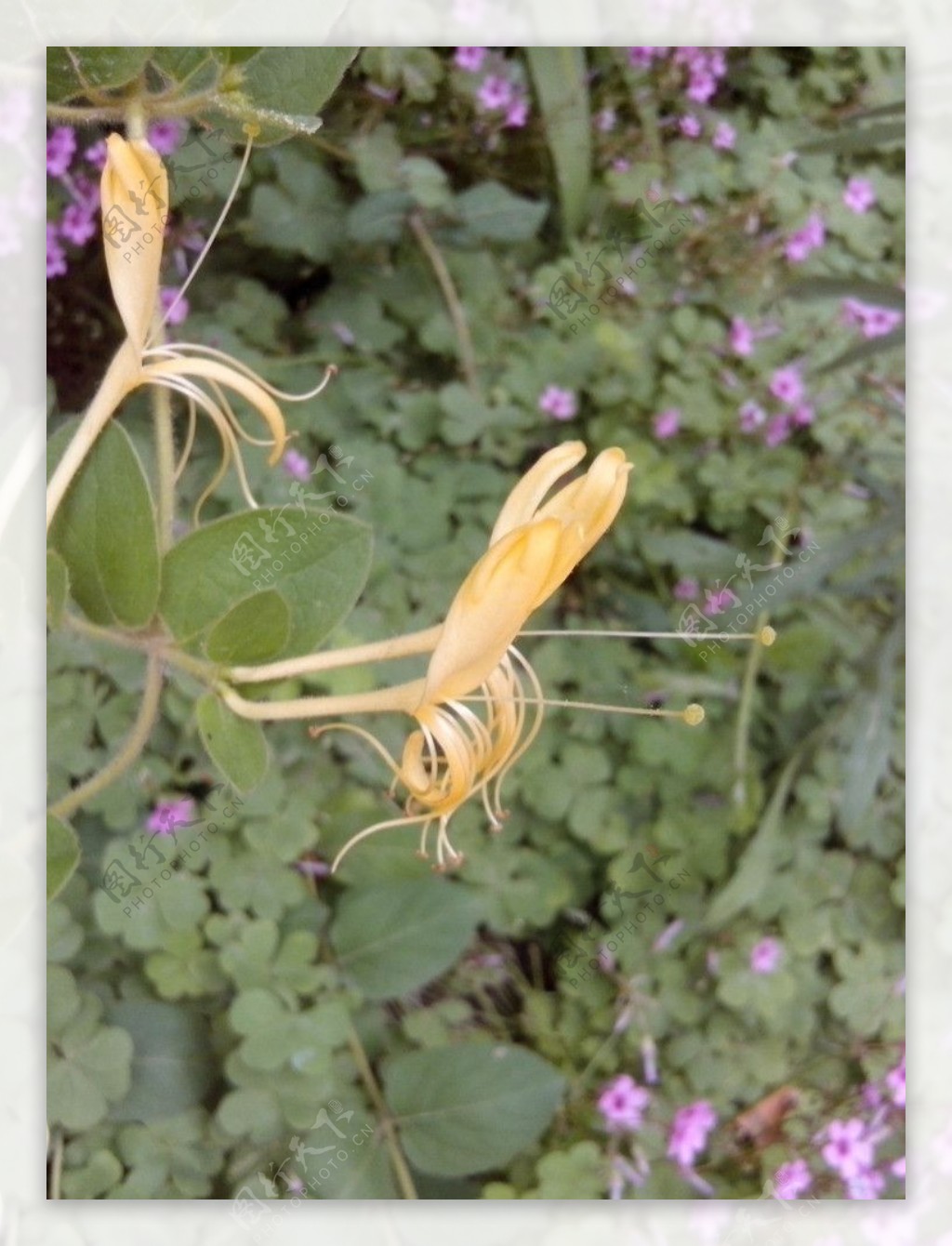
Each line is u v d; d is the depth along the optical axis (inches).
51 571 9.7
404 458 14.2
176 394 12.9
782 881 13.8
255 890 12.4
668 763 13.9
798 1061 13.6
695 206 14.5
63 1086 11.7
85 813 12.3
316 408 13.9
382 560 13.5
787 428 14.7
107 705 12.4
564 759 13.7
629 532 14.4
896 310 13.7
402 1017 13.1
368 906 12.3
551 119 13.9
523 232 13.9
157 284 9.8
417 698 9.5
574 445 9.2
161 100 9.9
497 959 13.6
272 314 13.7
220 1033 12.2
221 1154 12.1
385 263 14.1
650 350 14.7
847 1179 13.1
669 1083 13.3
